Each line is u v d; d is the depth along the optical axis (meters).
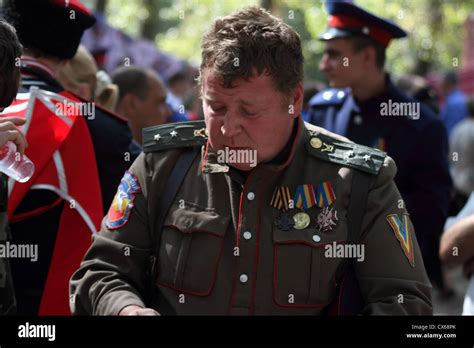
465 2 14.30
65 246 3.00
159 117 4.48
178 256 2.17
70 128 3.02
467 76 12.56
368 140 4.41
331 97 4.66
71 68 3.62
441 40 14.38
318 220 2.16
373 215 2.18
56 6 3.14
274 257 2.14
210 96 2.09
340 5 4.46
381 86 4.46
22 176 2.38
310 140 2.26
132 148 3.28
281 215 2.18
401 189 4.32
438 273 4.23
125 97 4.41
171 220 2.21
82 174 3.03
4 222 2.45
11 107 2.98
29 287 2.99
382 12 13.02
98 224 3.02
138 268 2.26
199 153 2.28
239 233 2.16
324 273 2.15
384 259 2.16
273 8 12.40
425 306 2.15
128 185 2.29
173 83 9.50
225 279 2.15
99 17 9.99
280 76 2.09
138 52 10.53
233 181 2.20
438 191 4.26
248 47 2.05
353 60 4.43
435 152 4.30
